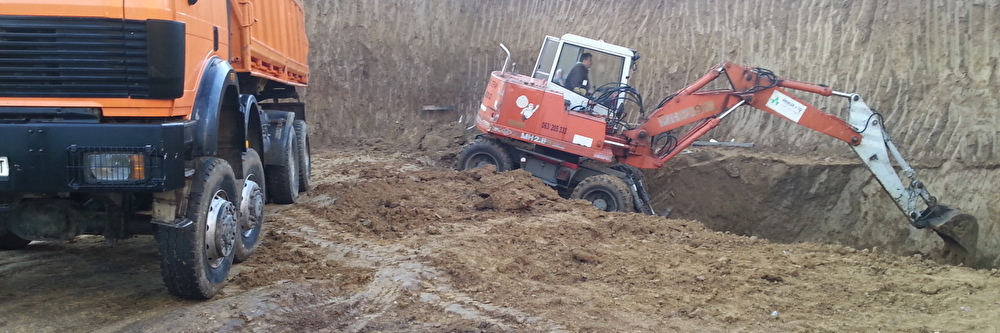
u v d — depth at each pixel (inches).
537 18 749.9
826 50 593.3
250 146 248.8
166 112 166.6
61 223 183.5
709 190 544.1
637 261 258.1
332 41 732.7
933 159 497.7
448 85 730.2
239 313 186.2
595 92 490.3
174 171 164.6
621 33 703.7
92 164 159.2
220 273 198.7
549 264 250.2
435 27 746.8
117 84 159.8
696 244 292.2
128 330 173.3
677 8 690.8
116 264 233.1
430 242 270.5
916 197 412.2
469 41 748.6
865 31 580.4
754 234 521.7
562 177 478.6
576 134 457.4
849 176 510.3
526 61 730.2
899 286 240.4
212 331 174.9
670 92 654.5
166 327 175.6
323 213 318.3
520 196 344.2
